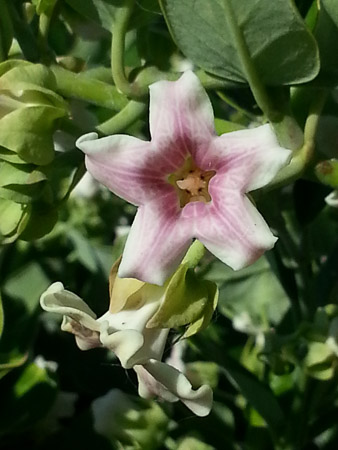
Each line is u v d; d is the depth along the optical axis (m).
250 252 0.08
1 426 0.12
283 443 0.12
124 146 0.08
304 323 0.11
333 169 0.09
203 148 0.08
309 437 0.12
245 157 0.08
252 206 0.08
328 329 0.11
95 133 0.09
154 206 0.08
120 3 0.09
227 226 0.08
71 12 0.11
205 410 0.09
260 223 0.08
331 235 0.16
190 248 0.09
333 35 0.09
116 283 0.09
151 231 0.08
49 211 0.09
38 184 0.09
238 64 0.09
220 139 0.08
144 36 0.11
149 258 0.08
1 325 0.10
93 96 0.10
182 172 0.09
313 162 0.09
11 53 0.10
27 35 0.10
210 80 0.09
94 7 0.10
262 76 0.09
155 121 0.08
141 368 0.09
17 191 0.09
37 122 0.09
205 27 0.09
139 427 0.12
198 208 0.08
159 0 0.09
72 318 0.09
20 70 0.09
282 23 0.08
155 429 0.12
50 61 0.10
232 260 0.08
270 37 0.09
